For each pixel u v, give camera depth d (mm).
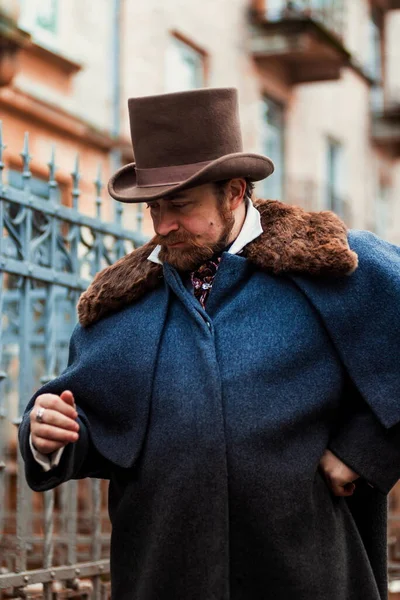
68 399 2875
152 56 14922
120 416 3045
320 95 20734
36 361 7363
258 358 2941
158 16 15102
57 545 5895
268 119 19031
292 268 3021
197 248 3023
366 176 22891
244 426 2885
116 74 14000
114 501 3133
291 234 3076
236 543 2885
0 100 11992
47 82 12852
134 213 11969
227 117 3088
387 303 3008
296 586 2865
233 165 2961
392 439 2977
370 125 23141
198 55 16500
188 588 2865
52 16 13000
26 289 4359
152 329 3068
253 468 2869
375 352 2979
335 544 2959
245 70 17828
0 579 4027
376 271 3035
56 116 12859
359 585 3031
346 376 3021
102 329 3168
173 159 3041
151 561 2916
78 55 13320
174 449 2910
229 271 3051
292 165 19625
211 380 2906
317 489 2963
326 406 2973
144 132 3061
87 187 12977
